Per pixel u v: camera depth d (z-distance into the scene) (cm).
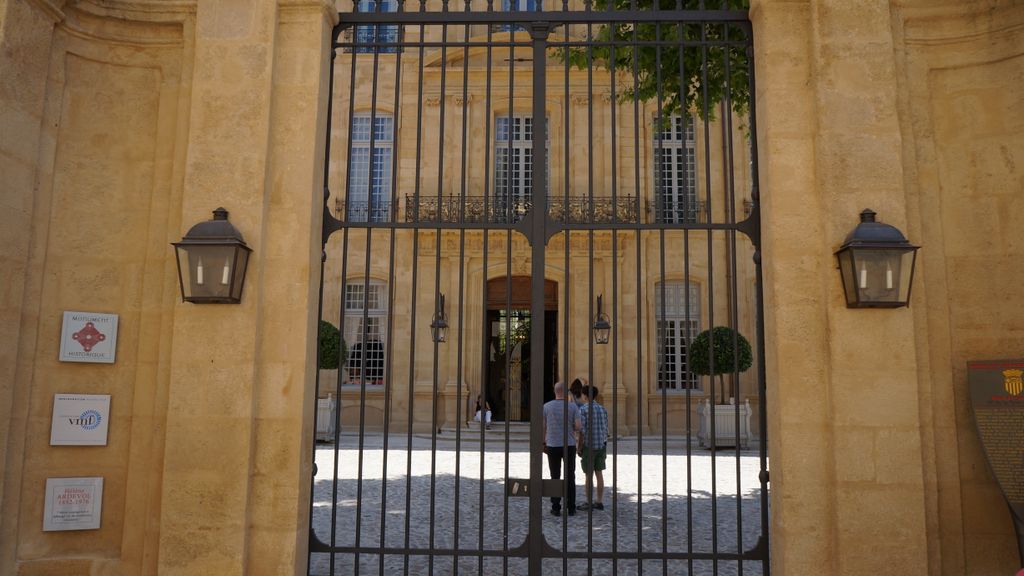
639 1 815
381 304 1858
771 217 456
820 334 445
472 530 769
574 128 1836
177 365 446
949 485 451
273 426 448
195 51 478
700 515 845
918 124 482
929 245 473
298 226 464
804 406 439
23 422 453
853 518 423
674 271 1794
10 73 445
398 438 1758
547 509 895
